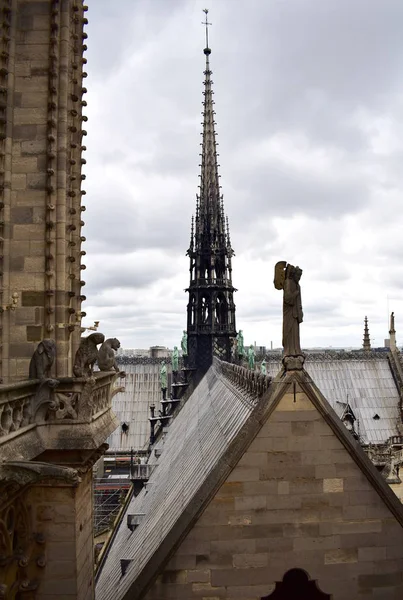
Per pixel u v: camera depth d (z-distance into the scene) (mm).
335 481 19297
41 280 20438
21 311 20281
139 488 49938
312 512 19203
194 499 19000
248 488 19141
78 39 23312
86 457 19141
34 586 18906
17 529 18547
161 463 48594
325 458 19297
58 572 19281
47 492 19359
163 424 82562
